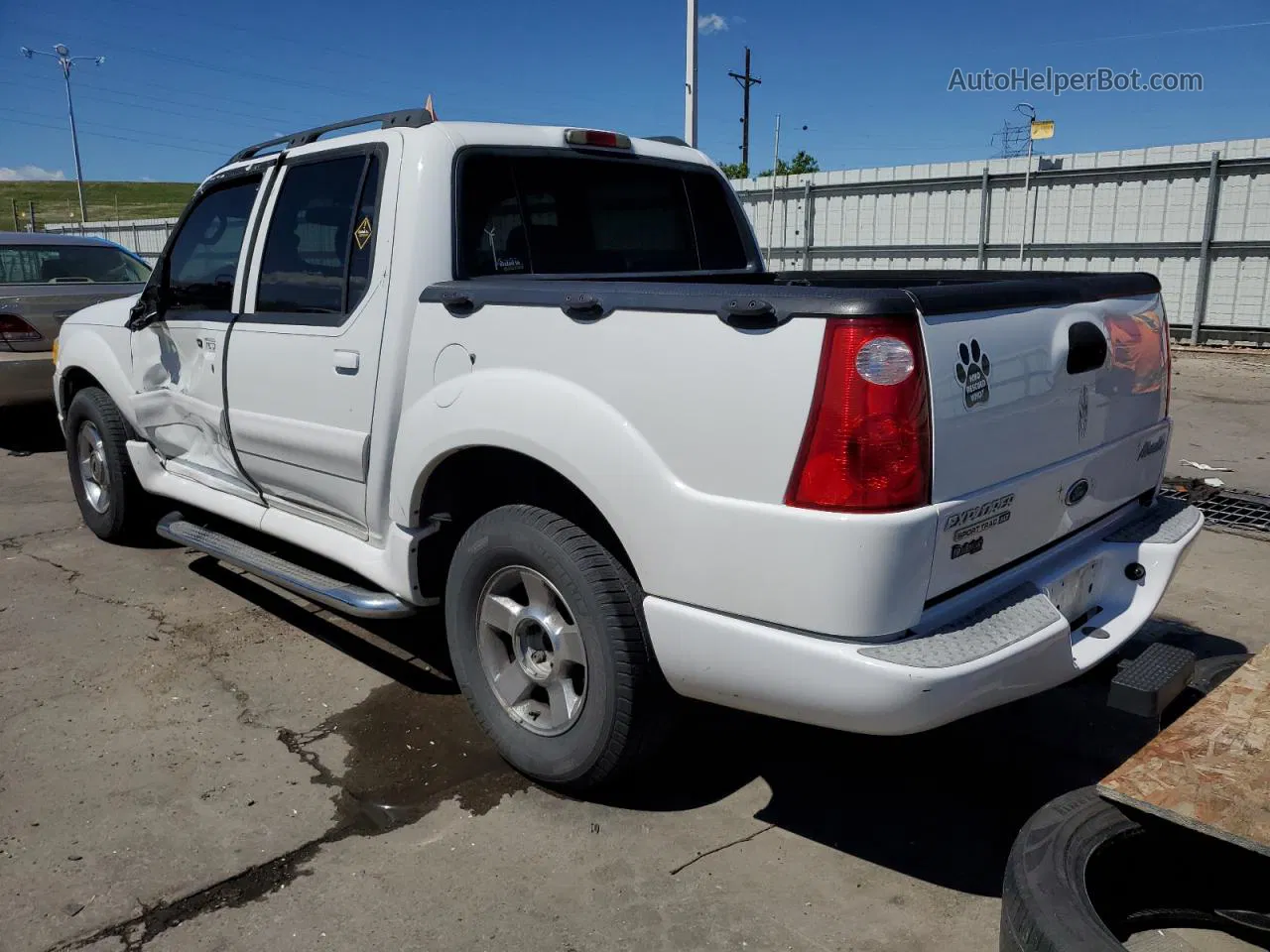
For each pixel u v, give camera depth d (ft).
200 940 7.95
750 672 7.91
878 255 54.75
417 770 10.48
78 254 28.09
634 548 8.46
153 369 14.83
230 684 12.41
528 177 11.37
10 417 26.50
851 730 7.63
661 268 13.15
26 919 8.14
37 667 12.85
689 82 41.50
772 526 7.57
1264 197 42.83
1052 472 8.91
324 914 8.25
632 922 8.18
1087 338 9.18
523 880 8.70
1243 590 15.60
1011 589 8.56
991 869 8.96
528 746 9.89
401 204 10.43
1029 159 48.37
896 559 7.31
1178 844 7.78
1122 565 10.04
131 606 14.94
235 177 13.14
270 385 12.12
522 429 9.05
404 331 10.33
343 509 11.59
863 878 8.80
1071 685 12.37
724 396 7.79
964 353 7.76
